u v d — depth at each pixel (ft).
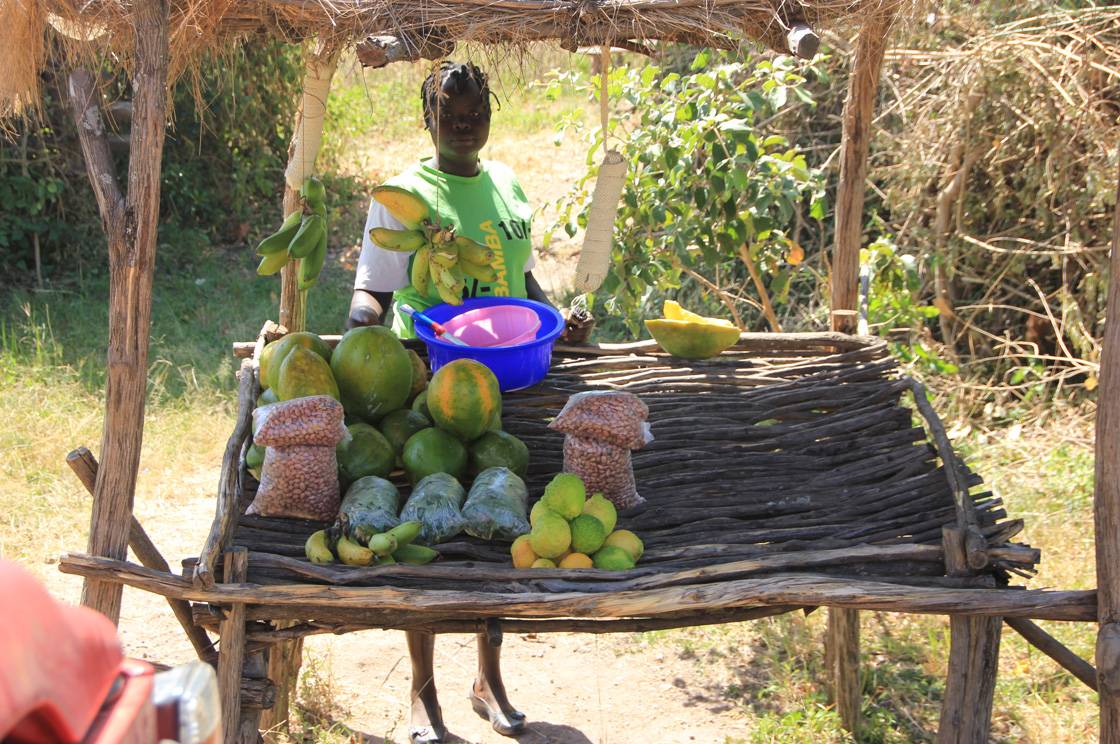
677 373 10.18
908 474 8.68
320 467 7.63
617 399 8.00
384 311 10.65
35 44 7.55
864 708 11.43
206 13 7.10
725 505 8.25
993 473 16.15
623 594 6.93
